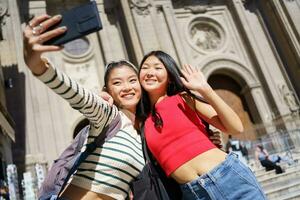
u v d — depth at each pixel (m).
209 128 2.91
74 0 20.97
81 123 18.91
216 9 22.91
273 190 11.40
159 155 2.67
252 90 20.98
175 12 22.06
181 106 2.79
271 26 22.22
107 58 19.70
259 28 22.44
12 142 15.65
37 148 15.92
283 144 17.94
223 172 2.46
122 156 2.50
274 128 19.75
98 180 2.44
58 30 1.82
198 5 22.67
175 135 2.64
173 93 3.04
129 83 2.96
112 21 20.73
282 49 21.61
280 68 21.44
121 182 2.51
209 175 2.44
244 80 21.34
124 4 19.67
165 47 19.34
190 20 22.06
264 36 22.25
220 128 2.73
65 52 19.77
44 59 1.92
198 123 2.77
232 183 2.44
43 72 1.94
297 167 13.76
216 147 2.67
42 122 16.92
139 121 3.12
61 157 2.60
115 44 20.16
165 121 2.70
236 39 22.39
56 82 2.00
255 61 21.55
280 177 12.68
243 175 2.49
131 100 2.93
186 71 2.77
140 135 2.92
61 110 17.97
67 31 1.85
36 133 16.25
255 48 21.67
